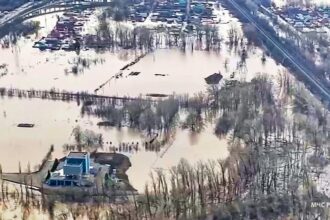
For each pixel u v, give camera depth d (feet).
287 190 566.77
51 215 541.75
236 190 566.36
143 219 525.34
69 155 610.65
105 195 570.46
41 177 604.90
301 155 631.15
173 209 534.78
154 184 562.66
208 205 544.62
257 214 534.37
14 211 547.08
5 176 606.96
